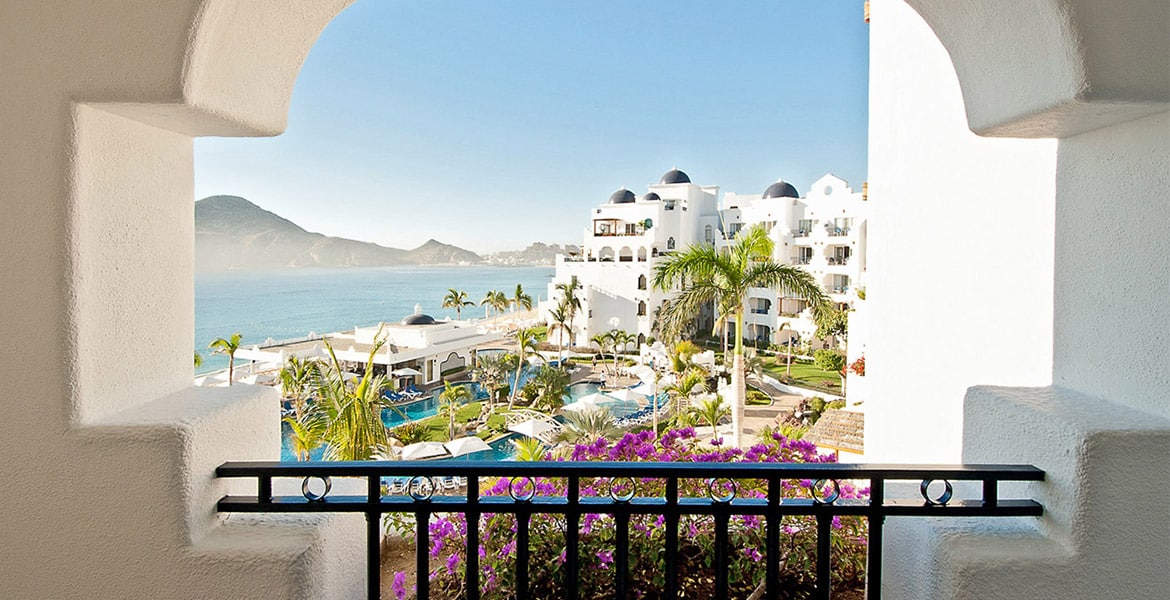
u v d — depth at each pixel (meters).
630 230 42.03
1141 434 1.43
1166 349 1.46
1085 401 1.64
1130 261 1.56
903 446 3.61
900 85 3.67
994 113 1.73
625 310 40.28
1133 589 1.45
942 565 1.55
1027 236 2.40
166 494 1.43
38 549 1.42
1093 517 1.44
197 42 1.39
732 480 1.60
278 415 1.96
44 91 1.37
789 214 38.66
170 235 1.76
